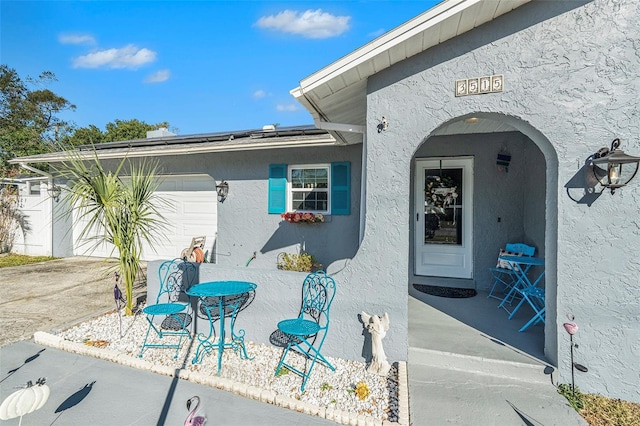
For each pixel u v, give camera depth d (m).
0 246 11.55
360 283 3.79
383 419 2.86
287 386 3.42
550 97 3.13
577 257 3.08
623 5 2.94
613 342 3.00
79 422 2.86
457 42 3.40
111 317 5.36
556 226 3.25
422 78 3.53
